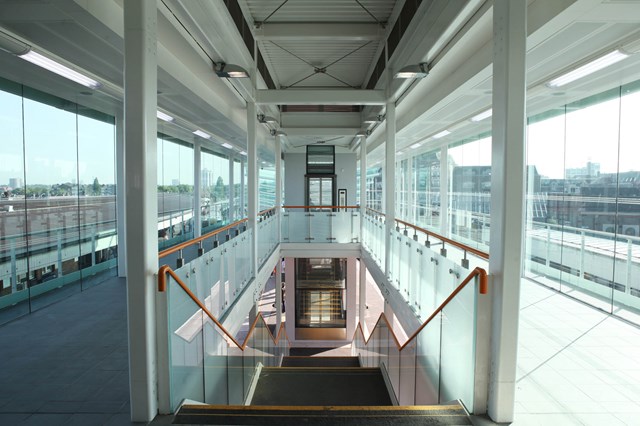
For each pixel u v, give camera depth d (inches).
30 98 218.2
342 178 598.9
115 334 168.4
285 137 463.2
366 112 376.5
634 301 209.0
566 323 187.5
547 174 293.4
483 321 98.5
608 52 135.0
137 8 92.2
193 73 187.9
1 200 197.2
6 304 195.5
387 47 242.8
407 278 201.8
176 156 426.9
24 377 127.7
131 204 94.4
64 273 244.1
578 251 257.3
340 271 549.0
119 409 106.9
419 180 562.3
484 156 358.9
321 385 219.5
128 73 92.5
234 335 191.3
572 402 113.4
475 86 175.3
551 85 178.1
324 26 241.9
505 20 91.8
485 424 96.0
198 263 140.6
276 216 412.8
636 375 131.7
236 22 193.3
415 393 155.9
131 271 95.4
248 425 93.6
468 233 398.6
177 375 105.6
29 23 110.9
